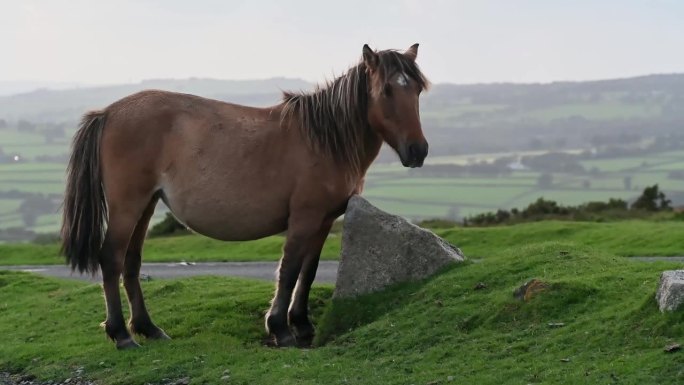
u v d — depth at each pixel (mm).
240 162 11750
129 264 12414
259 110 12133
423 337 10961
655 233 25500
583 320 10344
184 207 11906
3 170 137750
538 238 26672
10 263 29000
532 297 11094
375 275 13102
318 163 11773
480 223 36281
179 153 11742
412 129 11531
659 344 9281
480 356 10016
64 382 11367
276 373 10398
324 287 14703
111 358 11773
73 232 11883
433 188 145625
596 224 28266
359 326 12492
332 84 12023
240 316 13711
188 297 15508
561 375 8992
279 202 11836
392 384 9539
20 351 12969
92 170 11867
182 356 11523
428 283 12750
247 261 26719
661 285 9938
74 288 18766
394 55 11648
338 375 10102
